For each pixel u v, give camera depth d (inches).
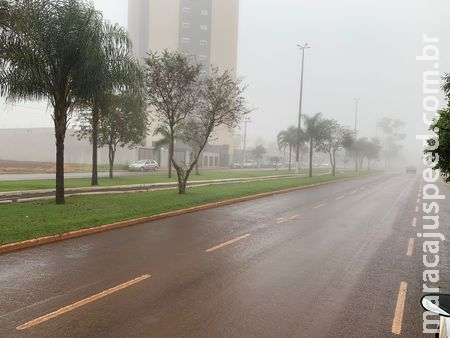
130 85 644.1
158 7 2696.9
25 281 273.1
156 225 501.4
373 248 409.7
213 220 553.0
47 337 191.9
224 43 3036.4
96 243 392.5
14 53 487.2
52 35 560.1
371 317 229.0
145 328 205.0
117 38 623.8
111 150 1262.3
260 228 502.6
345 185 1400.1
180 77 786.2
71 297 245.4
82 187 874.8
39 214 488.7
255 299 251.4
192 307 235.0
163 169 2223.2
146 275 293.9
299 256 365.4
